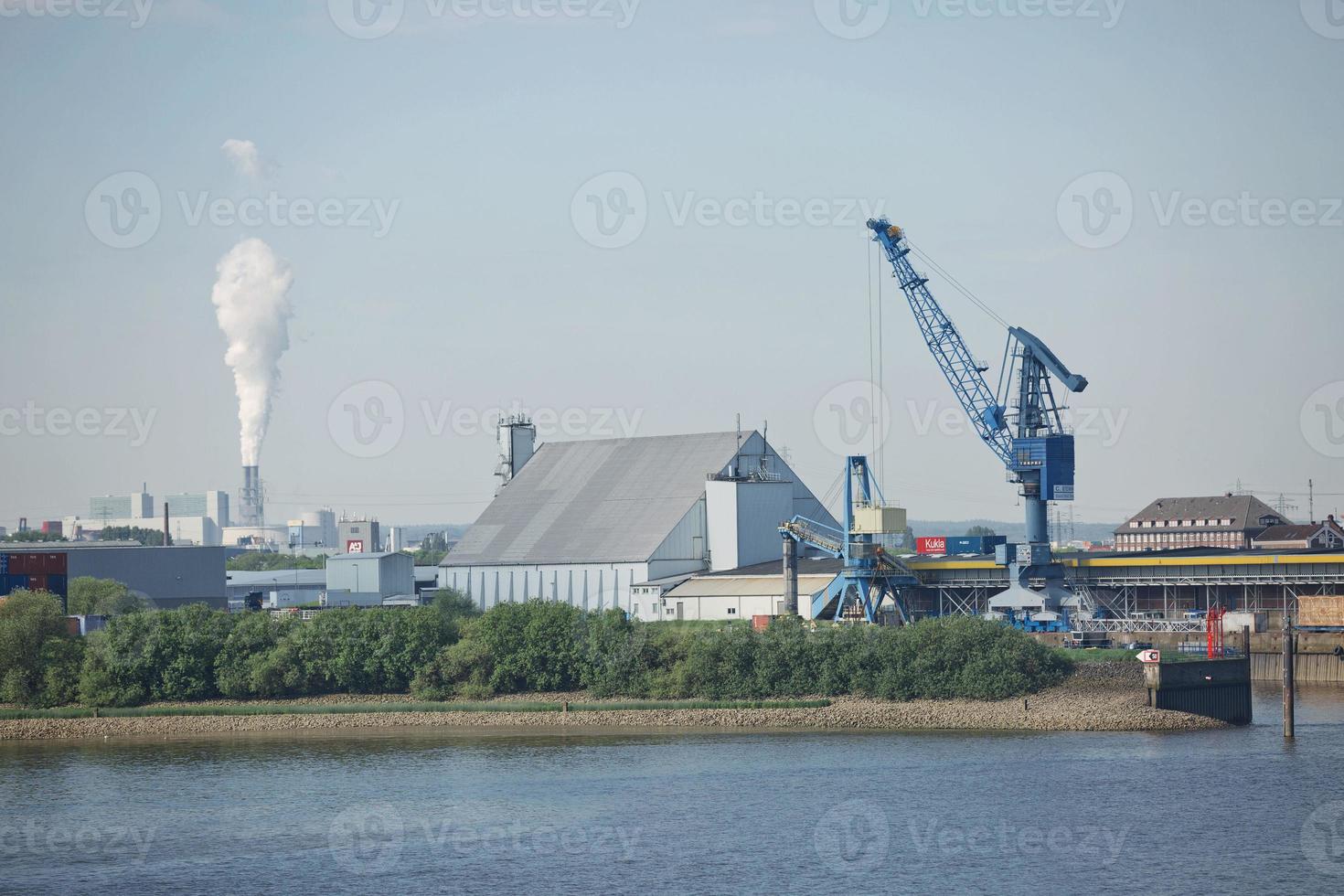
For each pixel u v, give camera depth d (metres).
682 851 115.12
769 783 135.88
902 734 158.38
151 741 165.75
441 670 182.75
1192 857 111.69
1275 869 108.62
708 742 156.38
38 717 175.88
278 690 184.12
